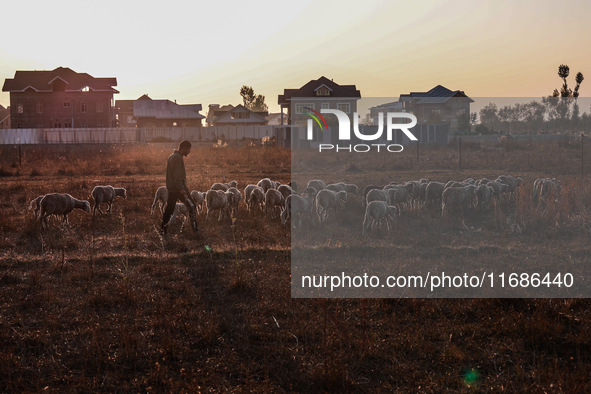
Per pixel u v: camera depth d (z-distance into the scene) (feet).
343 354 18.21
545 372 16.52
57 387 16.21
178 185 36.27
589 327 20.06
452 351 18.35
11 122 239.09
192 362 17.98
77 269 27.27
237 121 310.65
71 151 128.88
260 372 17.17
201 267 27.61
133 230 38.06
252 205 44.37
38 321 20.99
